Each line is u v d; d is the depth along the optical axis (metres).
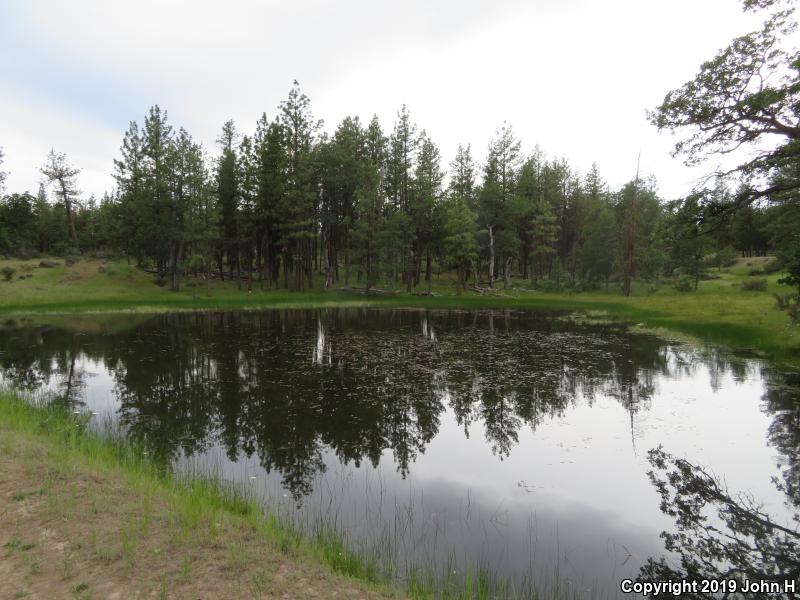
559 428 10.17
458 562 5.39
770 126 16.33
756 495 7.16
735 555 5.63
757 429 9.83
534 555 5.61
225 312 36.31
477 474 8.05
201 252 55.03
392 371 15.52
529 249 67.38
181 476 7.42
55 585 4.07
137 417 11.02
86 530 5.00
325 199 54.97
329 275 55.56
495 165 60.06
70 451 7.54
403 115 55.41
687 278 48.97
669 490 7.36
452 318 32.09
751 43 15.98
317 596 4.12
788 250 19.41
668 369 15.15
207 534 5.09
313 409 11.60
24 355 18.39
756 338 19.73
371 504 6.95
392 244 50.88
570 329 25.55
